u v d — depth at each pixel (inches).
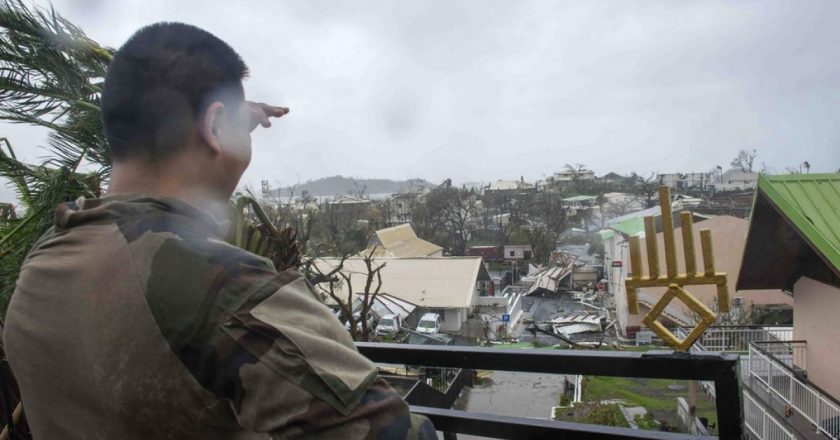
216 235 38.3
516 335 1003.3
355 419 30.3
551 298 1558.8
